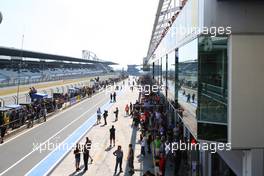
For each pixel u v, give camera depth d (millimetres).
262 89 7508
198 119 8133
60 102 40094
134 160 17000
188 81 10383
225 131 7699
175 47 14969
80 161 17078
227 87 7664
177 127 17266
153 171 15133
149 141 18297
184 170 14477
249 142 7512
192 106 9320
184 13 11688
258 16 7551
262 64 7531
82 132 25406
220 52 7770
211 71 7984
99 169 15664
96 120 31812
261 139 7492
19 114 26453
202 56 8047
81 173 15102
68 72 102500
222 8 7621
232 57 7555
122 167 15914
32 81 49594
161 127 18562
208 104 7961
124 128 26938
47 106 35219
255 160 7520
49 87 52344
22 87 41688
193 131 9094
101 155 18250
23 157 18094
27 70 75688
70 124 29391
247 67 7531
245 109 7520
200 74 8133
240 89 7520
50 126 28266
